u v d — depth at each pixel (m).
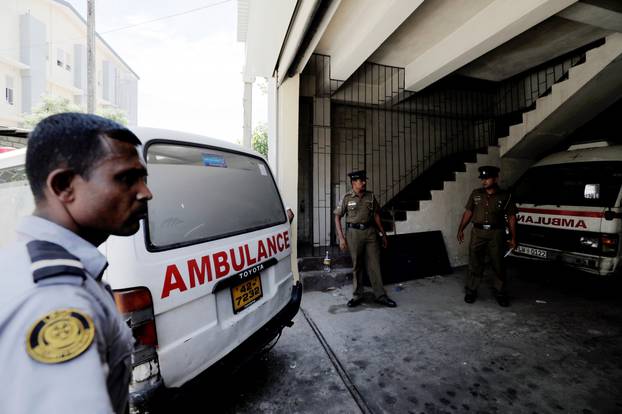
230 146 2.11
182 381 1.43
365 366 2.50
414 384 2.27
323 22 3.18
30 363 0.44
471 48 4.05
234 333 1.74
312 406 2.04
